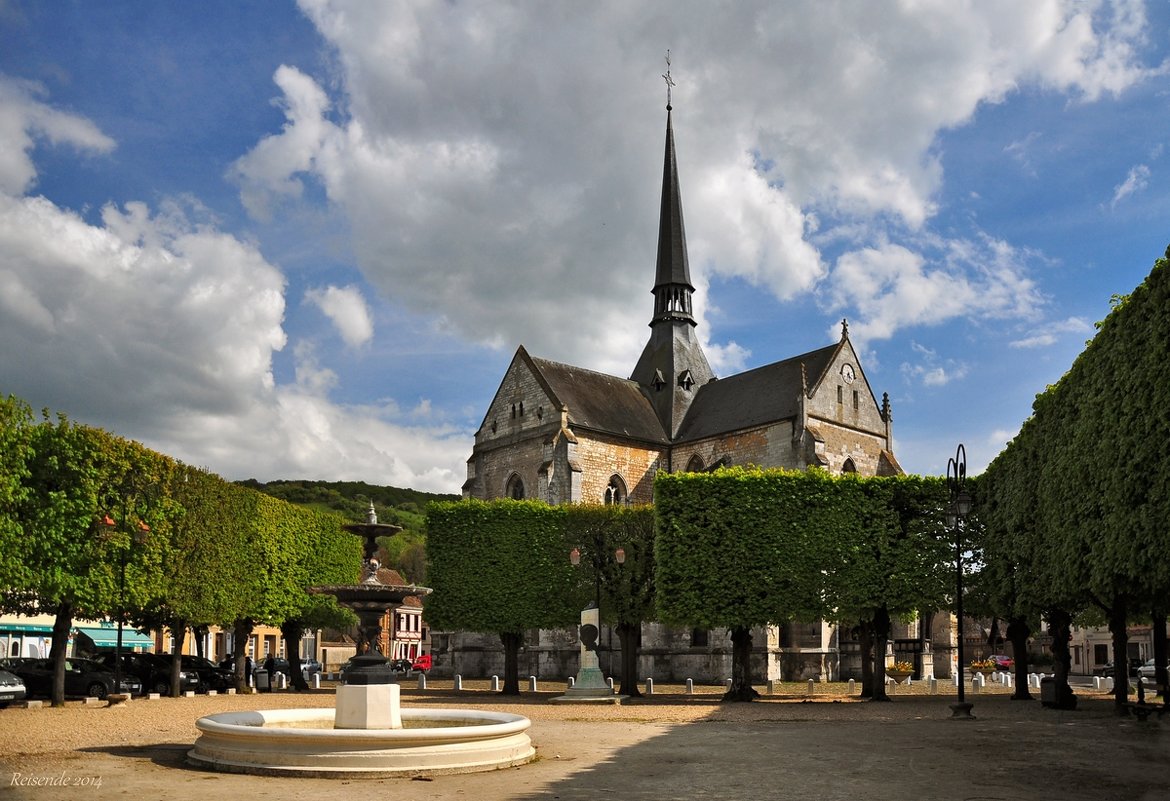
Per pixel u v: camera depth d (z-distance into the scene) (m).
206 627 48.75
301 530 48.59
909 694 45.44
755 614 40.22
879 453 67.19
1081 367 28.34
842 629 59.22
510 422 70.00
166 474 38.22
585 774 17.42
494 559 48.03
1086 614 44.62
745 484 41.31
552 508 47.97
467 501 49.53
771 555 40.62
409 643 118.06
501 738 19.03
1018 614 35.94
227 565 42.25
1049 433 31.02
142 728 25.62
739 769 18.00
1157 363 23.11
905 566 40.38
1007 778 16.69
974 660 82.75
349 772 17.03
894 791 15.28
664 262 77.44
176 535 38.84
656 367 75.62
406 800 14.44
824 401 63.81
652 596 45.34
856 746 21.84
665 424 72.62
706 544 41.06
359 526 24.42
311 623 50.53
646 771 17.77
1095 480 26.53
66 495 34.03
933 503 41.19
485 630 47.41
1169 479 22.86
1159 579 23.34
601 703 37.81
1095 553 26.31
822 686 52.56
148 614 40.38
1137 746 21.55
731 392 70.69
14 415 30.77
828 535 40.75
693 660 58.53
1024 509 34.12
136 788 15.30
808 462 60.94
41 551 32.91
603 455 67.50
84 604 33.97
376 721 20.92
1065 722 28.00
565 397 67.69
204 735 19.16
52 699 34.41
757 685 53.25
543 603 46.84
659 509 41.97
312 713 23.05
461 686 53.72
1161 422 22.92
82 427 34.69
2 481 29.55
